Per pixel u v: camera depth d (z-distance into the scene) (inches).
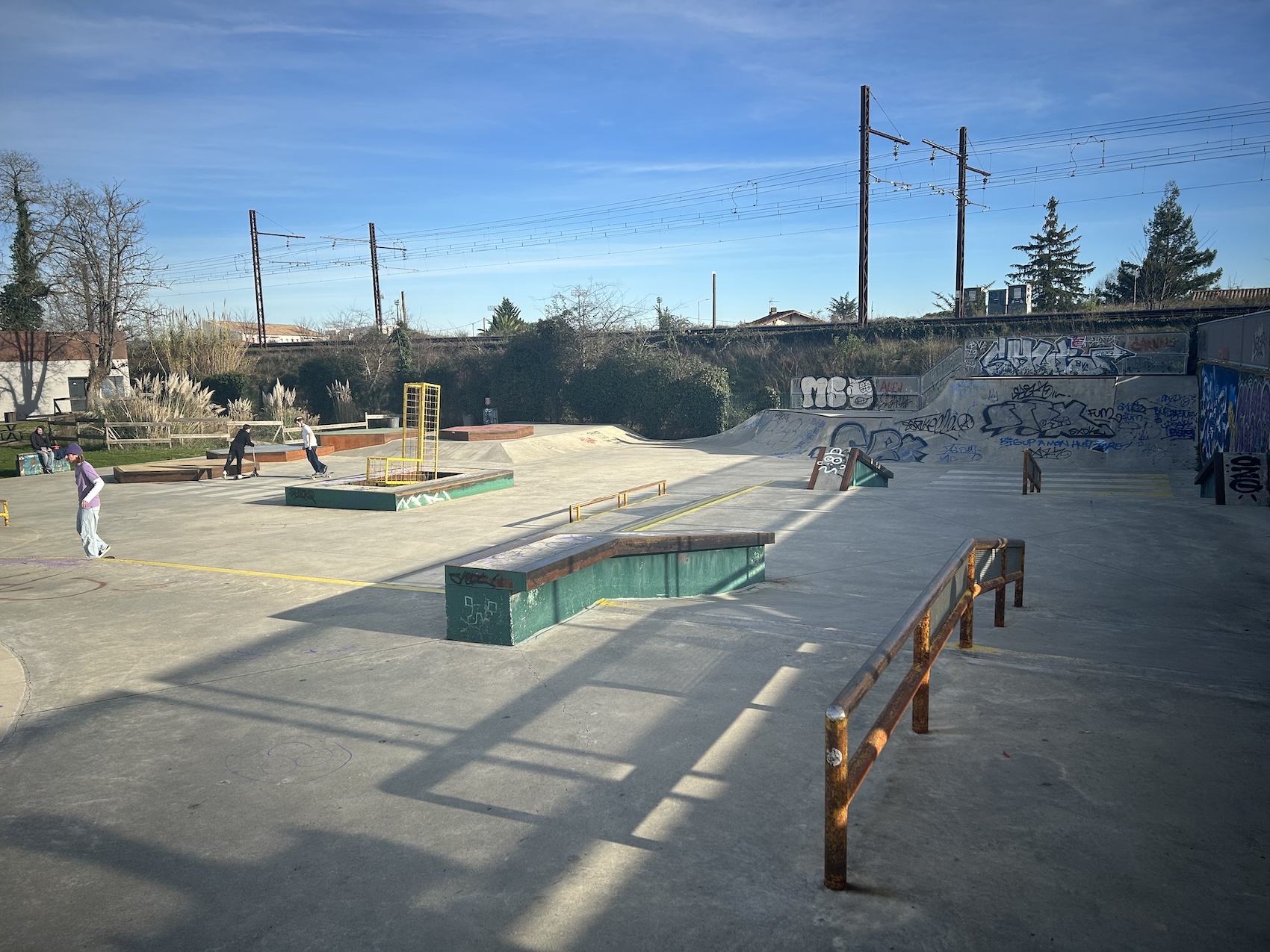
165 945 116.5
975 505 649.6
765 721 186.4
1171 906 116.3
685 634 252.2
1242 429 678.5
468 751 176.4
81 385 1609.3
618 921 118.2
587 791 156.9
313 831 146.3
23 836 147.0
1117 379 972.6
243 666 240.8
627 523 576.1
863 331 1405.0
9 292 1685.5
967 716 182.5
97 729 196.1
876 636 252.1
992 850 130.8
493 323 2193.7
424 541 501.7
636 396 1440.7
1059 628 294.8
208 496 743.7
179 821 151.1
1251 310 1147.9
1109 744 166.7
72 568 397.1
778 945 111.4
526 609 251.6
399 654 245.1
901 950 109.4
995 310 1428.4
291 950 114.8
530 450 1073.5
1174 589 381.7
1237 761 158.6
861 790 150.6
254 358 1835.6
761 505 658.2
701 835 140.4
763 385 1478.8
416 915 121.4
